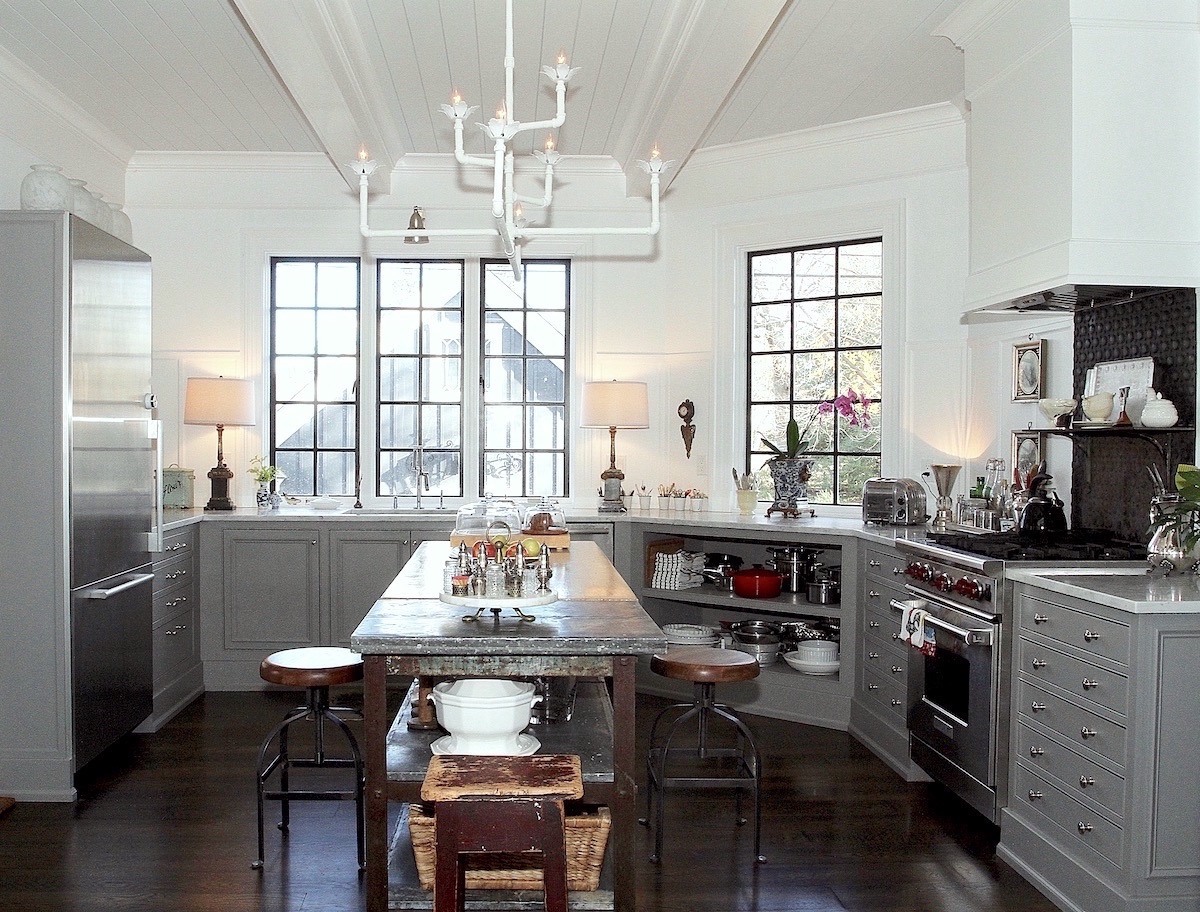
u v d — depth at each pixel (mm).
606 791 2525
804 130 5449
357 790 3221
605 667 2527
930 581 3783
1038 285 3465
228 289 6043
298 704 5188
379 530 5496
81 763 3838
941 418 5137
